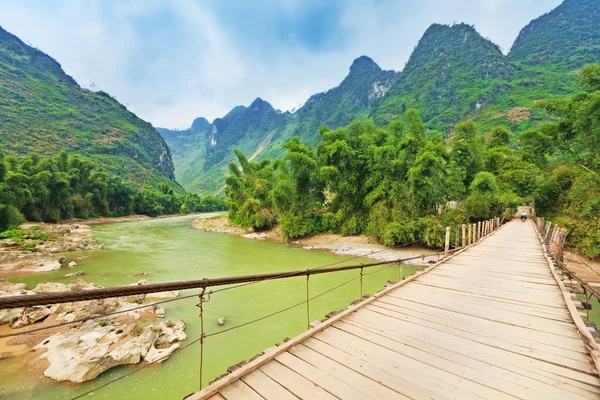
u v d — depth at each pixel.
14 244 19.92
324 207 31.11
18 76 110.56
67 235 27.97
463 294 5.88
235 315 9.62
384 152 23.30
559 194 23.20
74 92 127.25
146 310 9.72
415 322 4.46
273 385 2.82
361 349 3.60
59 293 1.72
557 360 3.34
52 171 42.81
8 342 7.39
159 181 108.69
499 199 22.72
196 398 2.50
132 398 5.64
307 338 3.86
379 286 12.82
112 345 7.11
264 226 33.00
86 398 5.62
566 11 136.12
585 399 2.68
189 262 17.81
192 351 7.31
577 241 17.56
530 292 6.00
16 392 5.69
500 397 2.70
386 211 22.34
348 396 2.68
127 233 33.62
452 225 19.45
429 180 20.12
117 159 101.00
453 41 129.00
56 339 7.38
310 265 17.33
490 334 4.05
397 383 2.89
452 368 3.19
